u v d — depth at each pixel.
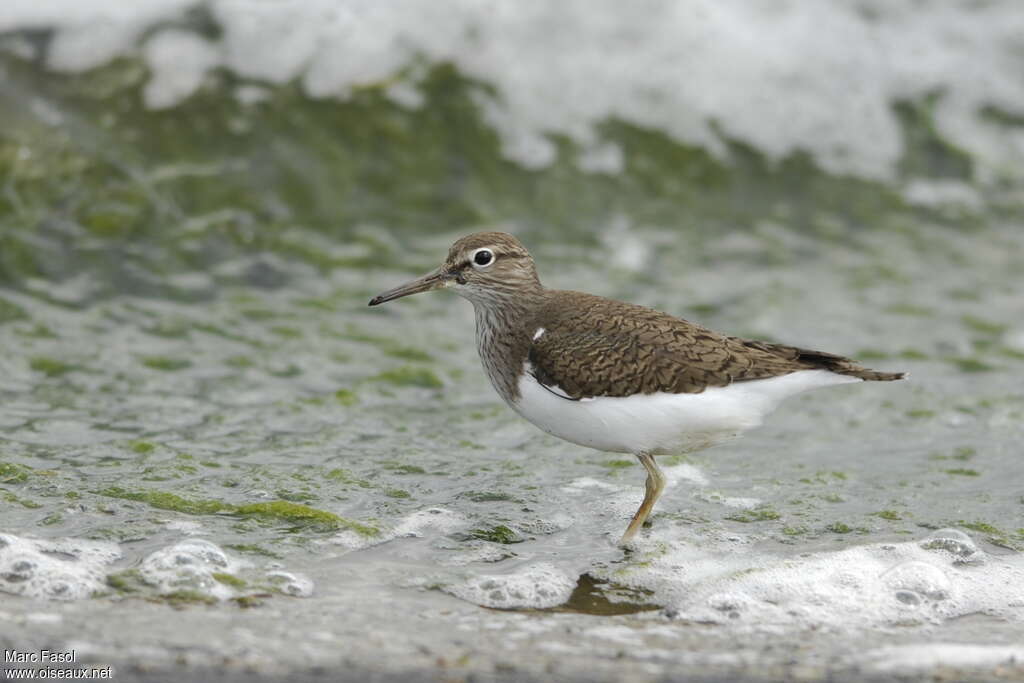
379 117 17.34
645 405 10.19
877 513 11.18
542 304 11.18
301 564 9.93
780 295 15.76
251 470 11.59
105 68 16.92
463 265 11.34
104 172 16.11
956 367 14.38
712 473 12.03
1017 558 10.42
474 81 17.78
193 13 17.55
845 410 13.46
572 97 17.98
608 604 9.61
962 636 9.10
